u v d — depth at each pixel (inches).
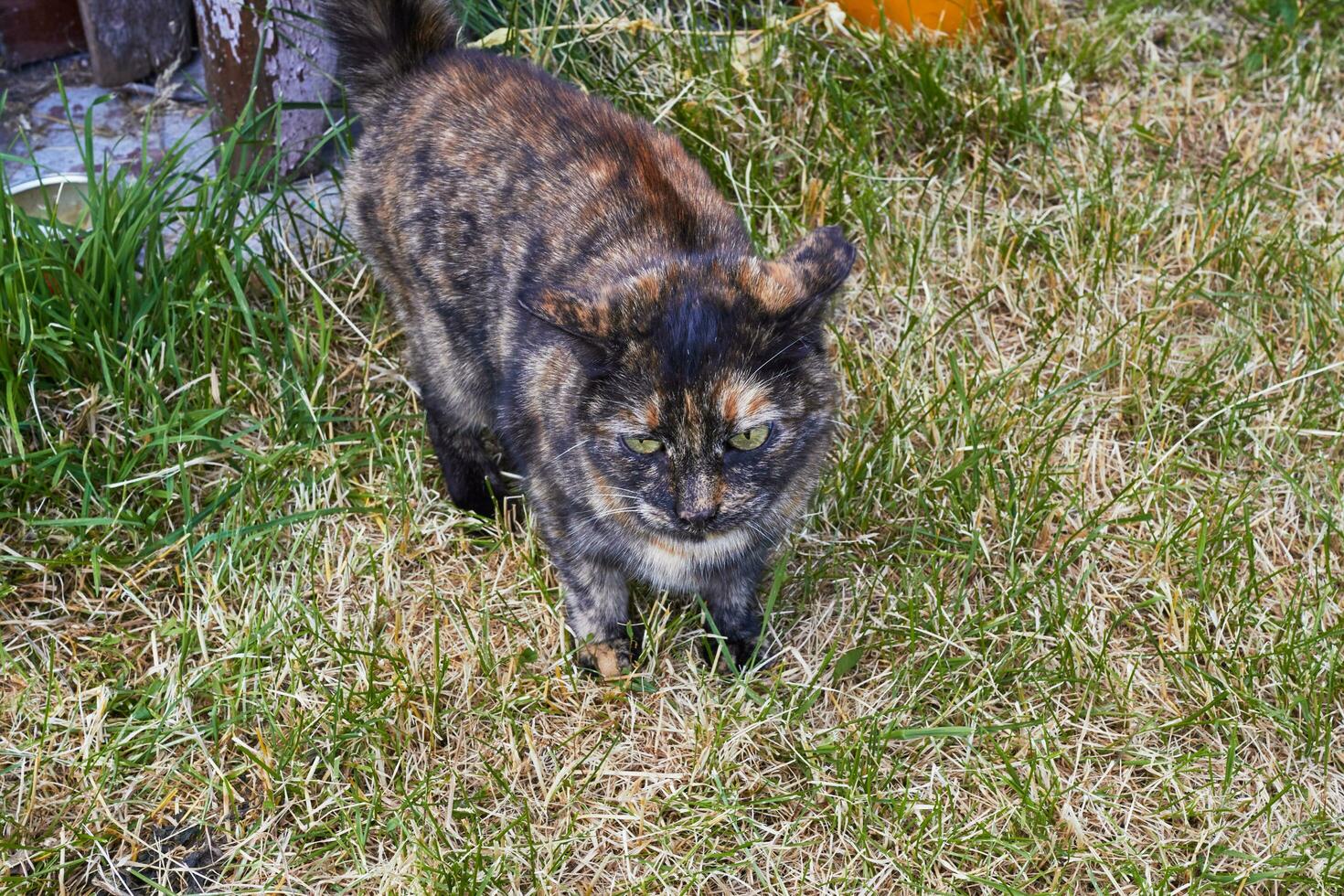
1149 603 52.4
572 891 48.5
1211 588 52.4
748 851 48.9
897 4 62.8
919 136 61.7
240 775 49.9
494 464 55.9
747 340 48.1
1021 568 53.1
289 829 49.1
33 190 57.3
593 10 61.3
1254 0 65.4
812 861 48.9
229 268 54.2
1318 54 64.0
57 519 52.0
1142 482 54.5
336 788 49.6
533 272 51.0
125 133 60.3
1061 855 48.9
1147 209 59.2
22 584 52.1
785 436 49.0
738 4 63.5
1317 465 55.0
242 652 50.9
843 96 60.5
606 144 51.9
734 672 51.4
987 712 51.0
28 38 61.3
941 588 52.6
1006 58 63.7
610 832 49.3
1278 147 61.8
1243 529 53.6
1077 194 59.5
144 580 52.4
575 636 52.1
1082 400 55.8
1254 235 59.1
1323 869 48.1
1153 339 56.9
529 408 50.3
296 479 53.7
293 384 54.8
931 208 60.0
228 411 53.6
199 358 55.2
